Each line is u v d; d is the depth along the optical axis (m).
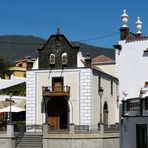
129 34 38.03
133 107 33.28
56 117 57.41
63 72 57.53
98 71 58.69
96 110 57.75
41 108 57.69
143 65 35.91
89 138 47.66
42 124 53.25
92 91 56.47
